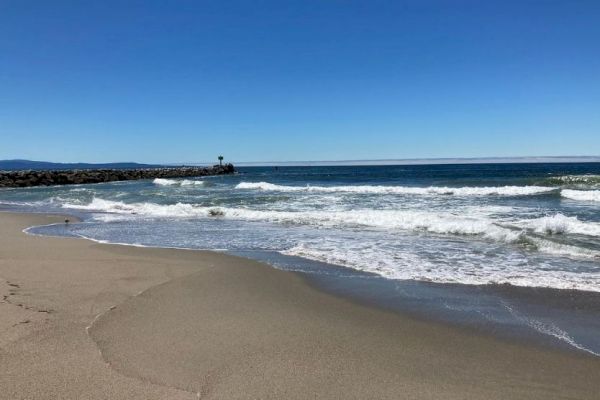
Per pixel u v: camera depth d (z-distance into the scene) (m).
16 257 8.96
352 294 6.45
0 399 3.30
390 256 9.02
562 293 6.39
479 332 4.96
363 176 55.47
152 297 6.11
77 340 4.46
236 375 3.81
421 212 14.93
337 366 4.04
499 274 7.48
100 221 15.51
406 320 5.34
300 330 4.95
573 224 11.35
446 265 8.19
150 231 12.96
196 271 7.76
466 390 3.64
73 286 6.55
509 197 19.70
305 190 27.19
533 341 4.71
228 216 16.25
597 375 3.93
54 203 23.45
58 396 3.37
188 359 4.11
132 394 3.43
